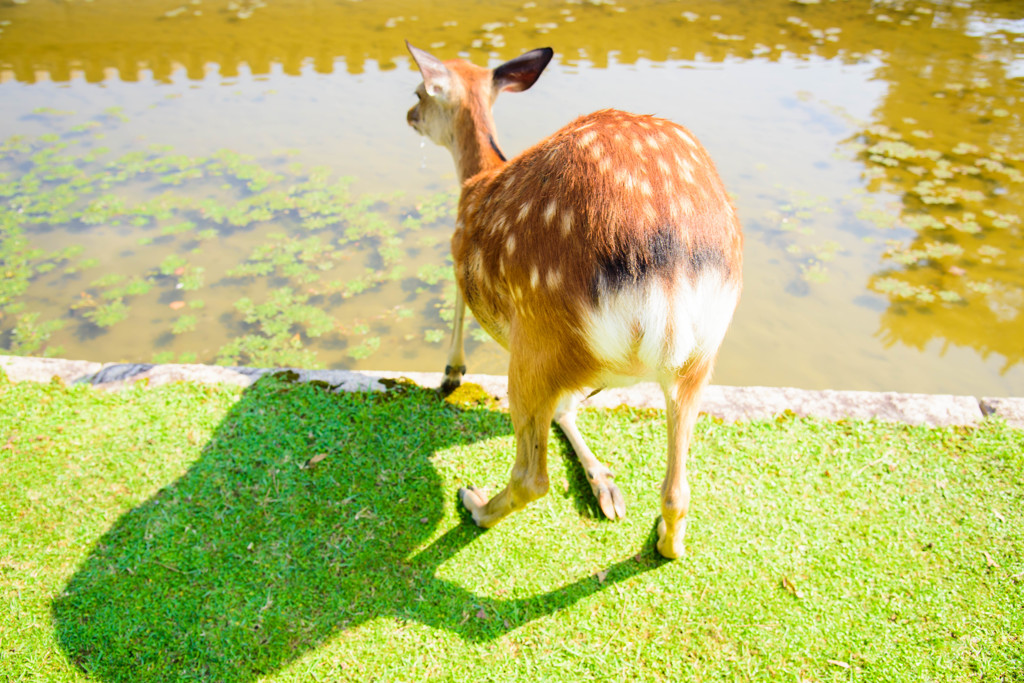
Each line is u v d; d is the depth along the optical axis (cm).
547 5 1054
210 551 280
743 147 684
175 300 500
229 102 765
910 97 793
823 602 261
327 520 293
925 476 308
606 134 211
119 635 252
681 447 223
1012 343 469
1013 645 246
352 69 840
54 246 546
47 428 333
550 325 208
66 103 759
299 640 250
